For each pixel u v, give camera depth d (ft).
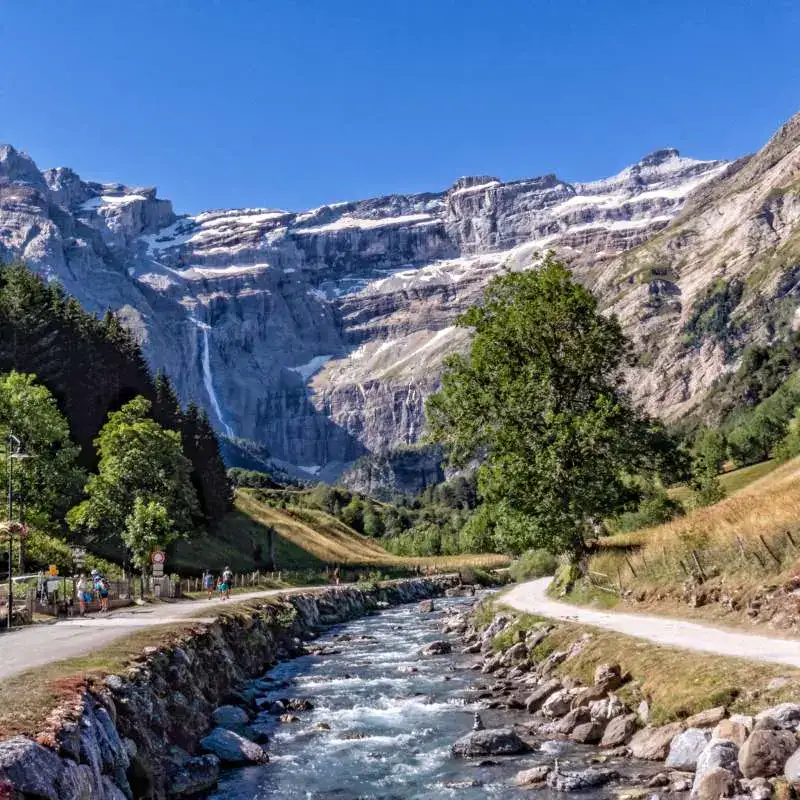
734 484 429.79
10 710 41.98
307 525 578.25
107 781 41.93
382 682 104.78
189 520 232.73
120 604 148.97
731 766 48.01
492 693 90.99
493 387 138.00
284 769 63.87
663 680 66.69
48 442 202.49
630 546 135.13
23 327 316.19
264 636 135.23
